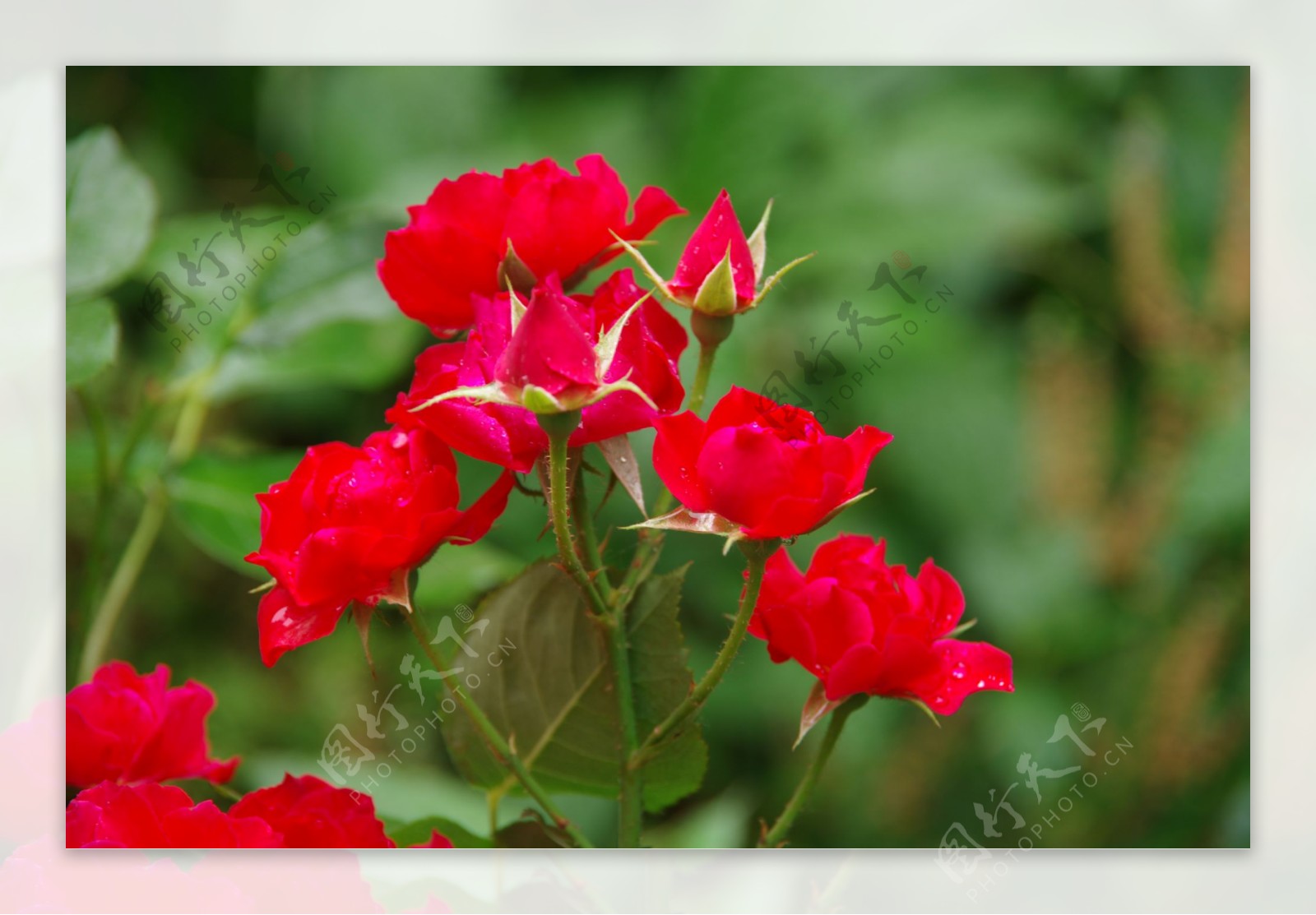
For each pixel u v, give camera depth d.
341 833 1.05
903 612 1.03
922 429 1.30
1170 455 1.30
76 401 1.18
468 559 1.14
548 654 1.06
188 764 1.09
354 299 1.17
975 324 1.32
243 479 1.16
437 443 1.02
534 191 1.03
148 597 1.28
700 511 1.01
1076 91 1.32
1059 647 1.28
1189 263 1.30
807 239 1.30
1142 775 1.25
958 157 1.30
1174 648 1.26
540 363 0.99
